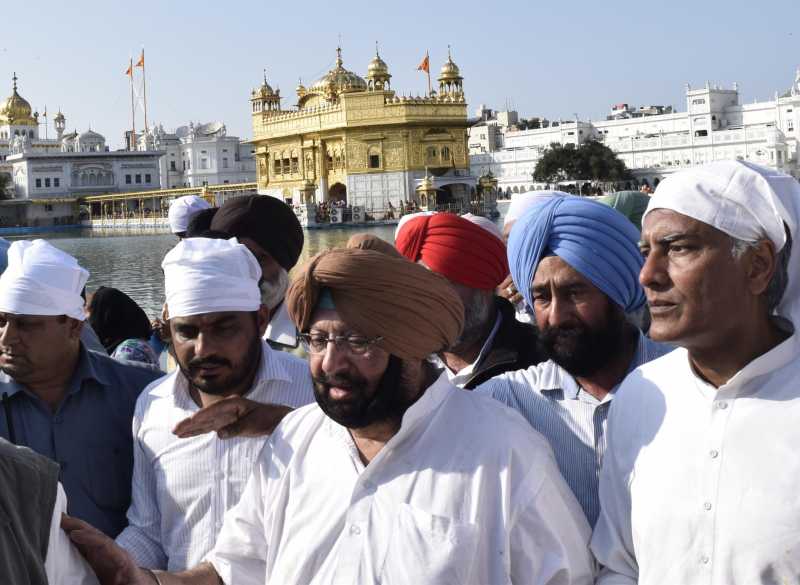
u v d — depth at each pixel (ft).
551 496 6.77
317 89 195.93
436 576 6.30
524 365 10.32
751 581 6.03
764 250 6.27
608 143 284.82
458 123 175.52
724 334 6.34
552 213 8.10
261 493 7.56
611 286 7.91
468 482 6.59
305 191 166.30
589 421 8.27
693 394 6.64
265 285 12.77
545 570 6.59
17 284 9.50
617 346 8.20
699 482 6.35
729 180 6.27
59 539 6.84
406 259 6.85
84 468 9.87
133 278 66.44
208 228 14.69
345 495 6.88
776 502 6.03
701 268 6.23
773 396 6.29
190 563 8.65
